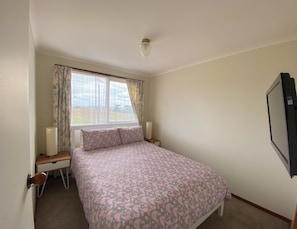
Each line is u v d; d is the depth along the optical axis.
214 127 2.49
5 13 0.47
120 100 3.39
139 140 3.15
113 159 2.11
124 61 2.78
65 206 1.88
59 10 1.37
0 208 0.43
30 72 1.44
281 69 1.79
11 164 0.52
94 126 2.98
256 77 1.99
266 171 1.93
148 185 1.42
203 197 1.45
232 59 2.24
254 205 2.02
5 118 0.47
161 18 1.47
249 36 1.76
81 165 1.92
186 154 2.97
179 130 3.12
